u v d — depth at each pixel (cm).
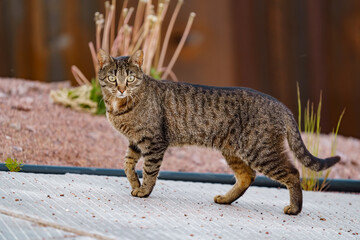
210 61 1756
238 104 736
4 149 914
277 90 1769
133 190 728
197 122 745
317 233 646
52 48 1741
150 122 727
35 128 1026
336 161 764
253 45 1770
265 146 723
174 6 1711
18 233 522
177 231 579
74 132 1059
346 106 1717
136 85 720
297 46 1752
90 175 812
